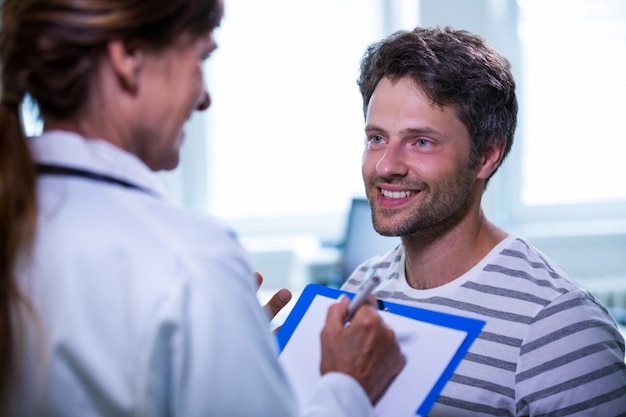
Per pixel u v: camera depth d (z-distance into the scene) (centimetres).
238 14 322
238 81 326
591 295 99
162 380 59
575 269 322
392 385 78
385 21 328
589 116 332
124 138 66
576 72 329
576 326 92
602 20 328
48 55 60
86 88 63
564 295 94
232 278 62
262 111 330
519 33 326
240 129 330
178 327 58
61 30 59
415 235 102
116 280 59
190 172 331
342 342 75
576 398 89
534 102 330
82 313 59
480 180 102
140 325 58
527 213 336
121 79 64
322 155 334
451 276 102
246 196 334
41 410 59
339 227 336
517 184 334
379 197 100
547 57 328
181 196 332
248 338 61
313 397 70
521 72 329
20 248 59
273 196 335
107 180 64
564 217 337
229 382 60
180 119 69
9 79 62
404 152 97
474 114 96
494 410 93
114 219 61
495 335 95
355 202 259
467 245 101
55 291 59
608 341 92
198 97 70
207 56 70
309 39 327
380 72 100
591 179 336
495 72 98
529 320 94
